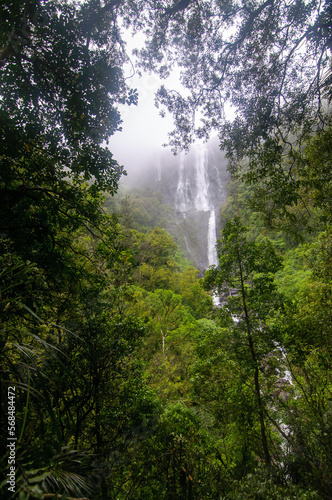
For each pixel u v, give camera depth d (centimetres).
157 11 361
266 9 352
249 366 428
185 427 463
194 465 347
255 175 356
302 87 370
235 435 486
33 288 261
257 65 391
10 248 308
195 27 378
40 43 258
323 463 264
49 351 169
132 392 427
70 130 279
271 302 468
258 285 489
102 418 391
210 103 425
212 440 499
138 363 460
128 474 372
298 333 438
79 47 262
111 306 453
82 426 394
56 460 130
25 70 260
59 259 363
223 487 313
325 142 333
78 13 271
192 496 300
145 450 394
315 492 210
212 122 424
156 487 350
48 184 333
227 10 364
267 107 371
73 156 292
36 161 300
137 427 405
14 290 203
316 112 358
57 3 266
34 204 331
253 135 369
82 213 374
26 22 235
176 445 386
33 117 259
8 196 295
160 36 393
